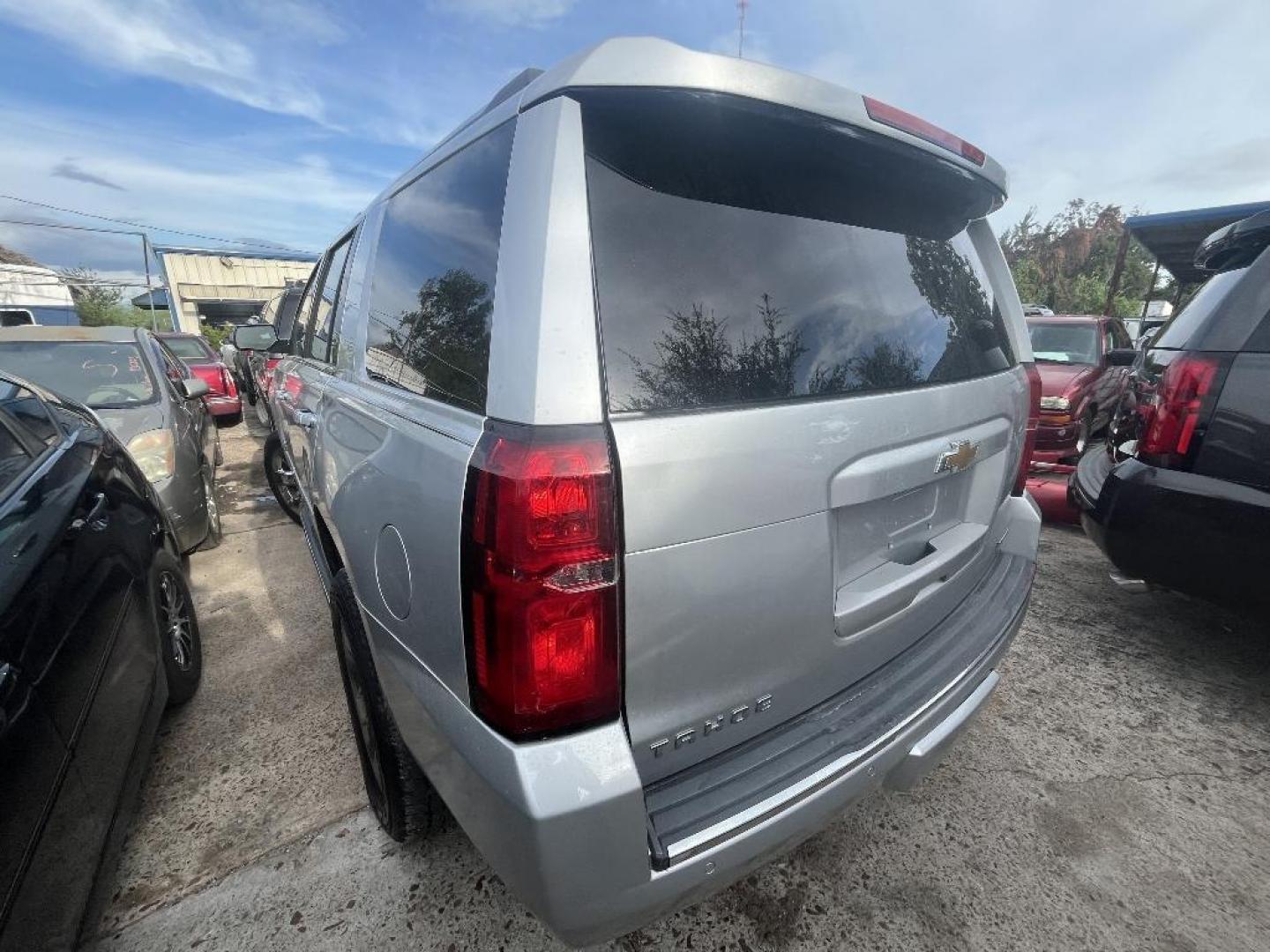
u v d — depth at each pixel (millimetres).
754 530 1196
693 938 1663
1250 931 1673
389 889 1794
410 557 1305
